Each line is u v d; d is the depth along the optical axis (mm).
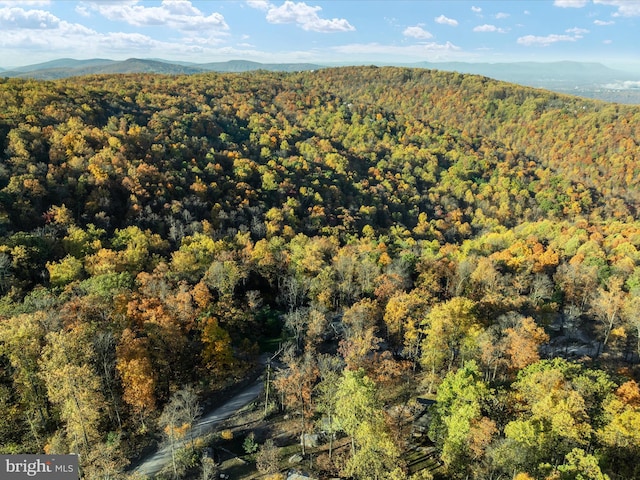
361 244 121750
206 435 52812
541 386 45875
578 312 81750
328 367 56562
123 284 69688
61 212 102312
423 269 88625
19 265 78875
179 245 106125
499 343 57688
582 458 35531
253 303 76438
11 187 103438
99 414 48562
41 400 49688
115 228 108125
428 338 59906
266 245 100125
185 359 60406
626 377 54125
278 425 54969
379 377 53750
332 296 84062
